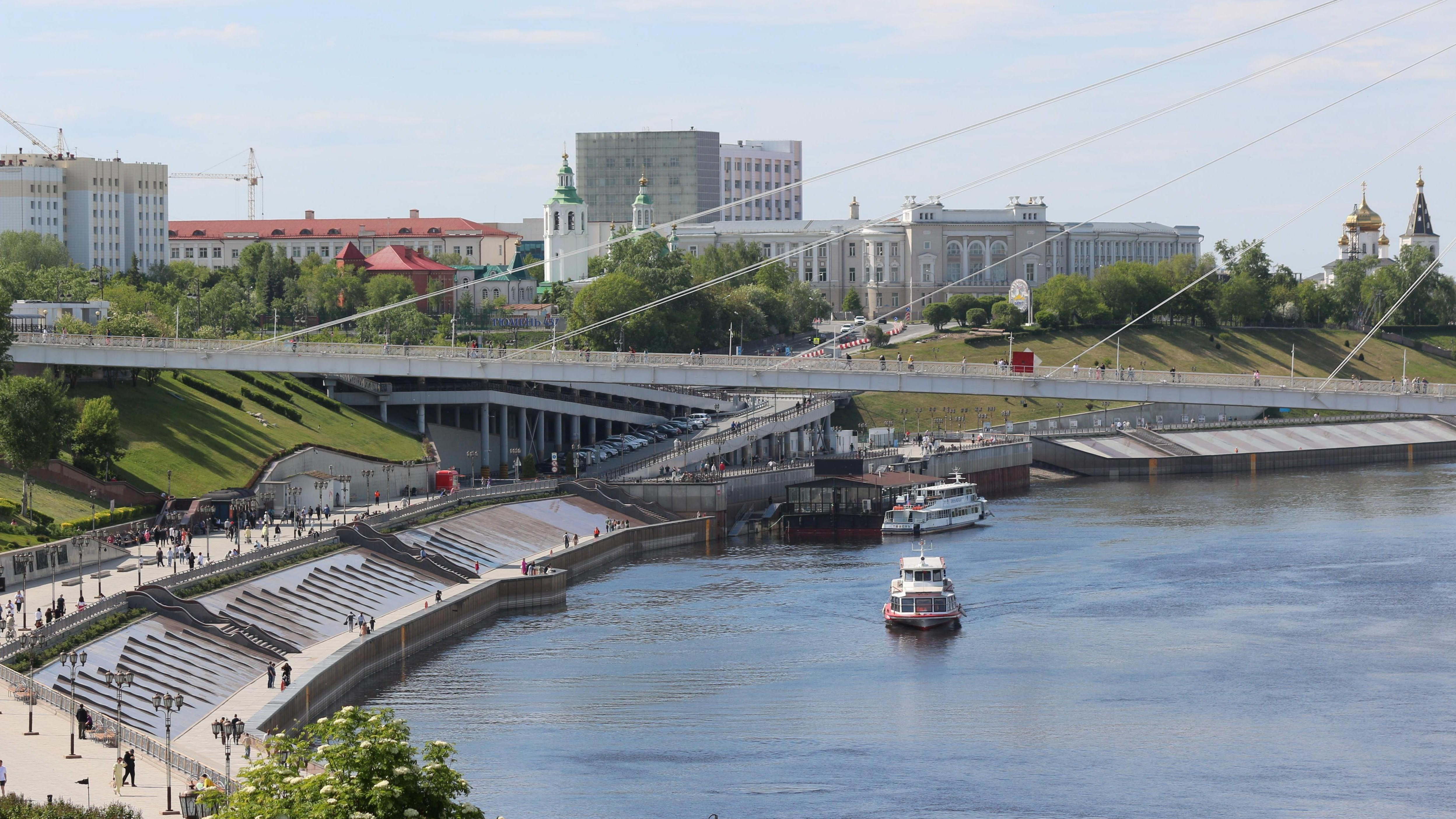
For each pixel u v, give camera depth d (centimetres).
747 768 16425
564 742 17300
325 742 9088
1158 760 16762
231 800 8688
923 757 16812
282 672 17950
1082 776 16212
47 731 14575
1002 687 19562
